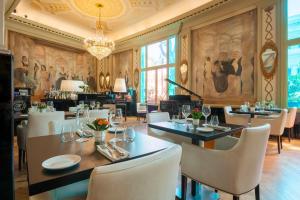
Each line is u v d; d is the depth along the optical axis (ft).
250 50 17.19
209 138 5.77
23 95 15.89
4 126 4.17
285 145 13.19
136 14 22.99
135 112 28.32
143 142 5.05
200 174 5.27
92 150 4.37
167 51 24.88
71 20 24.98
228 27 18.66
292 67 15.35
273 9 15.80
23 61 24.21
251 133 4.55
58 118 9.29
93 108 14.28
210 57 20.11
